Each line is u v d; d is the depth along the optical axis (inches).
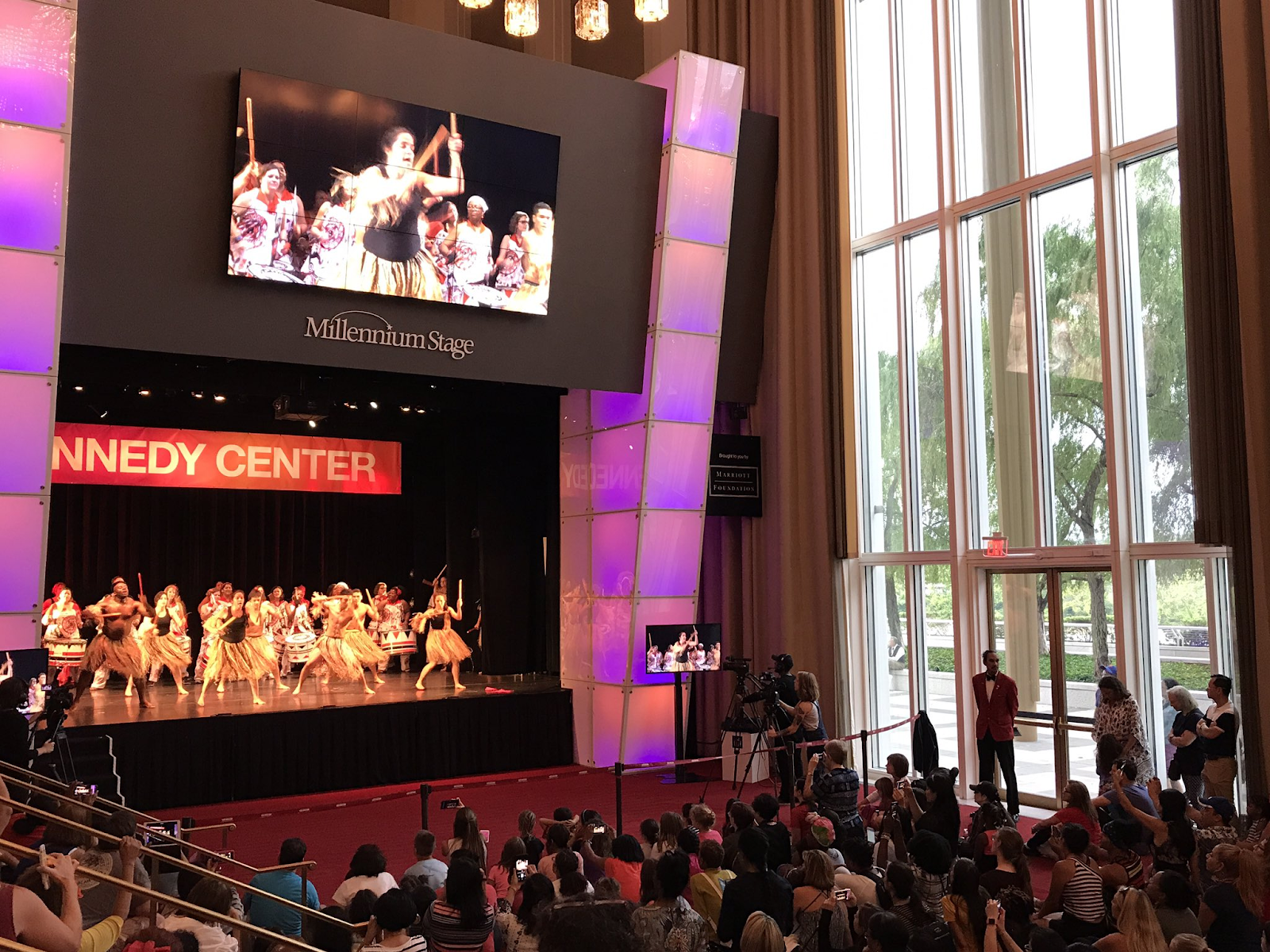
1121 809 283.4
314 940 178.2
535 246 462.6
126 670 452.4
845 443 505.7
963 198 472.4
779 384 526.0
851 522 503.5
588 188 475.2
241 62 400.8
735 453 529.3
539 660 658.2
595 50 651.5
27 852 125.5
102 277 386.0
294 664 642.8
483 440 644.7
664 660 474.0
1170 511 388.5
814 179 518.9
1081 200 424.5
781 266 528.4
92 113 378.9
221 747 436.5
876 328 515.8
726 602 547.5
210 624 558.6
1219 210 357.1
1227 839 245.6
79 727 408.2
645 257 493.7
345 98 417.1
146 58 385.4
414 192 434.0
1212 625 371.9
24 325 359.9
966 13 473.4
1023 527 440.8
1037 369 435.2
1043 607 429.7
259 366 511.2
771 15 542.6
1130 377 402.9
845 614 504.1
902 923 154.1
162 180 392.5
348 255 423.2
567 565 551.8
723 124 502.6
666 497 502.6
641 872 196.5
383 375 542.9
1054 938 157.1
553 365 478.6
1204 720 327.3
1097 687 406.6
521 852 222.2
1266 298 343.0
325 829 387.5
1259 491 339.9
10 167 358.0
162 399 586.6
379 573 722.8
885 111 514.0
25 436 360.5
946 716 470.0
